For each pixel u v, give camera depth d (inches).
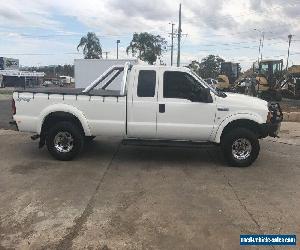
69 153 325.1
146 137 321.7
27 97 322.7
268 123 318.0
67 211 217.6
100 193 248.8
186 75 314.5
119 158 342.6
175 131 316.2
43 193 247.1
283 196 252.8
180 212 219.3
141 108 313.9
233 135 316.2
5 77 2942.9
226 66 1557.6
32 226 197.5
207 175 296.7
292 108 877.8
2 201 232.1
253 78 1171.9
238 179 288.2
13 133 461.1
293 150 400.8
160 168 313.3
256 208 229.6
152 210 221.3
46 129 332.2
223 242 183.9
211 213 219.3
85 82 946.1
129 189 258.1
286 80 1196.5
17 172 293.3
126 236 187.6
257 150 319.6
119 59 923.4
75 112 318.0
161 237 187.3
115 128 319.0
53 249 173.9
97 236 187.0
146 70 314.0
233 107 314.0
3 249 173.8
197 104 312.3
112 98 315.0
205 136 319.0
